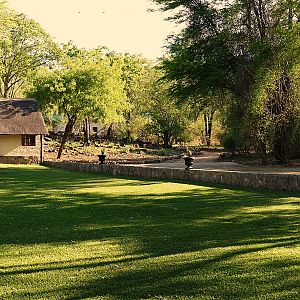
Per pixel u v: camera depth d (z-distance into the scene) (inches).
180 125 2212.1
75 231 381.7
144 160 1498.5
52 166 1290.6
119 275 257.1
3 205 526.3
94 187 717.3
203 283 240.7
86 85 1533.0
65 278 253.9
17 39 2262.6
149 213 466.6
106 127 2659.9
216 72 1151.6
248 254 296.7
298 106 1073.5
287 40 1020.5
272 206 502.0
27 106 1562.5
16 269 272.5
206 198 575.8
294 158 1291.8
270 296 220.8
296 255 291.7
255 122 1098.7
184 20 1229.7
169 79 1246.9
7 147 1502.2
